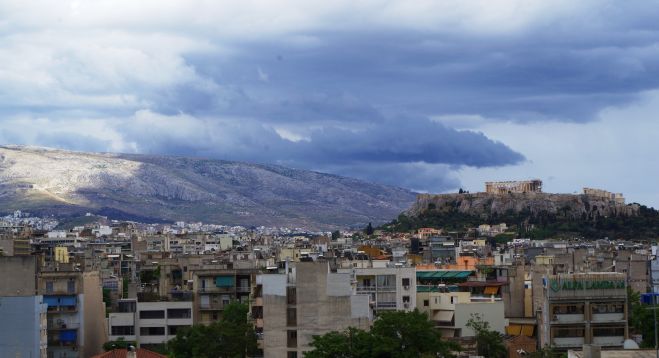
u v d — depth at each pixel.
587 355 172.12
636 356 174.38
